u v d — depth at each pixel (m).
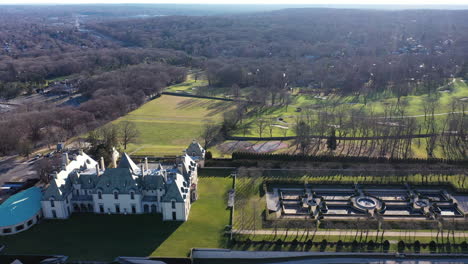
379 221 190.12
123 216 195.75
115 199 194.88
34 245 172.12
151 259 163.50
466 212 199.88
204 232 183.38
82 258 163.88
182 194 190.50
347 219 195.25
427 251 170.50
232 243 175.62
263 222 192.88
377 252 170.50
